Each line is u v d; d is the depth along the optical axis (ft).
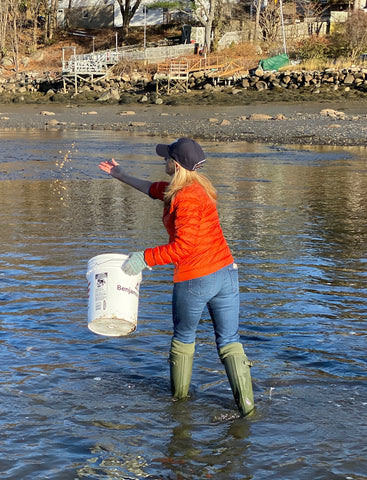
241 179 50.88
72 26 221.25
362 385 14.65
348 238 30.45
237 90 149.69
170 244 12.66
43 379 14.76
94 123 111.24
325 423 12.82
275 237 30.53
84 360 15.98
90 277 13.65
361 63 154.71
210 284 13.07
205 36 176.14
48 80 178.09
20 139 85.35
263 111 122.83
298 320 19.03
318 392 14.26
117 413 13.21
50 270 24.20
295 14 184.75
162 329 18.20
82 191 45.06
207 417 13.12
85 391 14.23
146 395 14.12
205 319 19.39
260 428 12.63
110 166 14.66
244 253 27.32
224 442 12.02
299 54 163.63
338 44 162.40
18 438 12.08
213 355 16.40
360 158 65.62
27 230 31.60
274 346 17.01
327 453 11.60
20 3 214.90
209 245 13.06
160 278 23.43
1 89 178.50
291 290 22.04
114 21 214.90
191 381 14.89
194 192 12.76
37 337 17.48
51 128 104.63
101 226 32.65
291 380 14.89
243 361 13.37
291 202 40.65
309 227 32.94
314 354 16.44
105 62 174.40
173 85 160.76
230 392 14.37
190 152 12.69
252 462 11.29
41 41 217.77
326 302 20.75
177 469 11.06
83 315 19.31
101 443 11.95
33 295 21.16
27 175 53.16
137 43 200.85
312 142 81.05
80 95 161.17
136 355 16.35
